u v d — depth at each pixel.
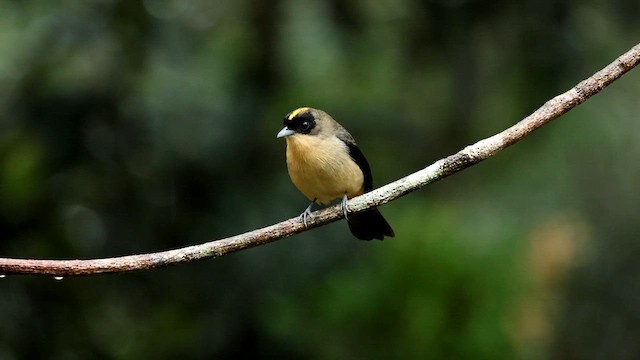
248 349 11.91
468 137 13.46
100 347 11.72
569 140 14.52
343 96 13.58
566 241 11.41
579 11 12.43
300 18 12.98
